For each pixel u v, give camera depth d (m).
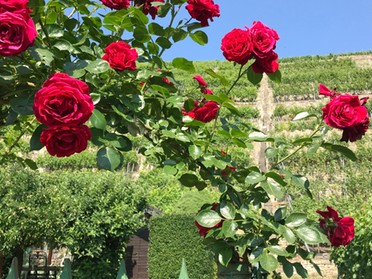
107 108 2.12
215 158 2.18
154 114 2.35
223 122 2.48
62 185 12.21
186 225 11.16
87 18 2.29
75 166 25.98
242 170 2.23
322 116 2.24
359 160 24.08
